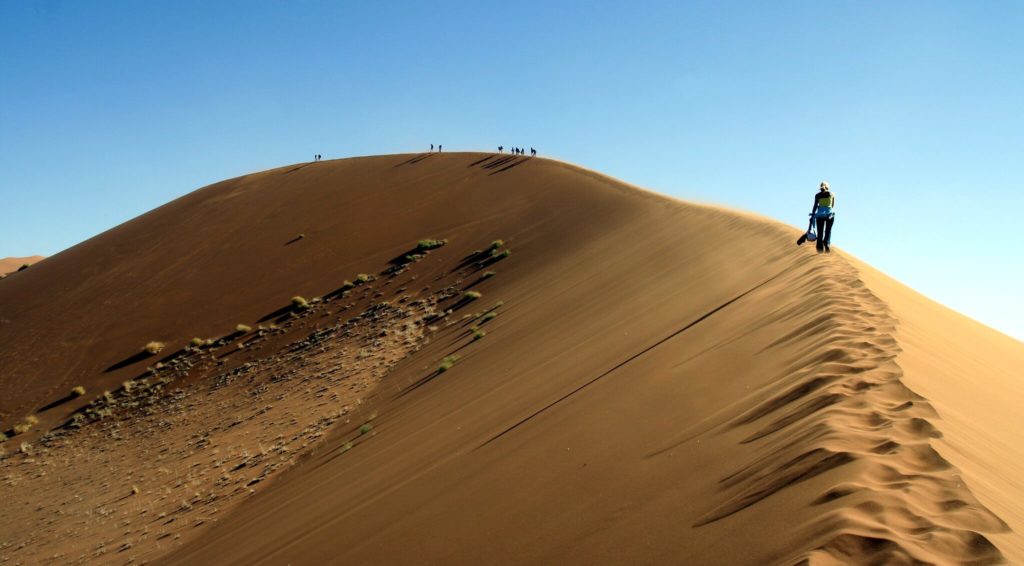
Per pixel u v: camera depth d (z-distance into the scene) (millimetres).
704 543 5129
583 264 32750
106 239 72750
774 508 5066
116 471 28641
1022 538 4125
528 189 60906
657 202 43406
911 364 7840
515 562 6445
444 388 20641
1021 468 5762
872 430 5836
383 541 8914
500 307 31906
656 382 10648
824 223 15781
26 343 51594
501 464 9812
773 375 8555
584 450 8805
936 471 4895
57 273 65625
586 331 19094
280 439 25016
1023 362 13070
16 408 41938
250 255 59875
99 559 19281
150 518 21422
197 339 45969
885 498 4477
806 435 6070
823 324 9781
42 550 21703
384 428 19234
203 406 35250
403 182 71438
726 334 11969
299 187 75812
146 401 38844
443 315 37250
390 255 53062
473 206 59750
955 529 4059
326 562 9438
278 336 43688
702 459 6867
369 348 35531
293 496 16625
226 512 19188
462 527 8023
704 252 23609
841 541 4102
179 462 26984
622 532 6047
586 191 55344
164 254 64062
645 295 20578
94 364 46156
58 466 31953
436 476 11234
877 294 11555
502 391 16297
